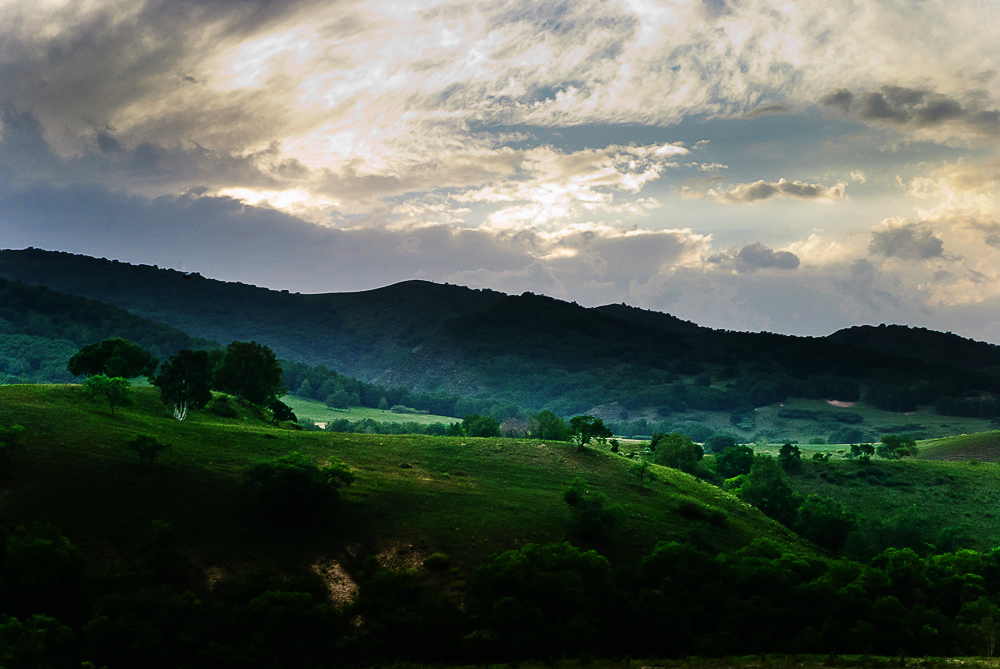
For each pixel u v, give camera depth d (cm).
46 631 4647
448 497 8700
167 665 4909
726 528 9538
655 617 6247
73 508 6519
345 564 6819
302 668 5178
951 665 4369
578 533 8156
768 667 4722
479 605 6072
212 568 6244
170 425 9569
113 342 11669
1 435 6925
